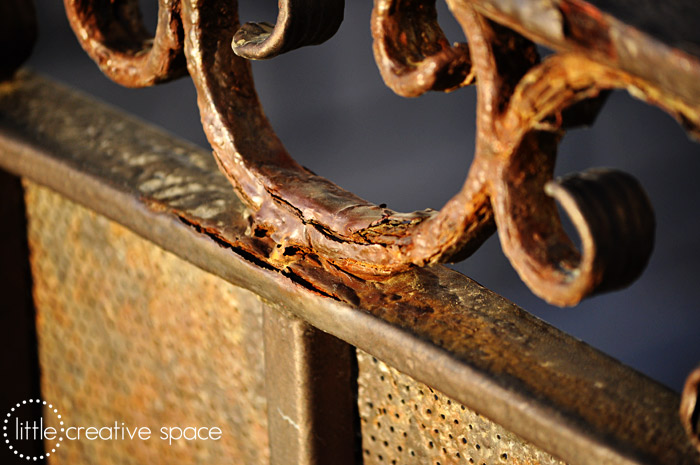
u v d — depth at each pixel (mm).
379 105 2352
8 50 738
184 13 625
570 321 1862
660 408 569
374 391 642
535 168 554
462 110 2357
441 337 595
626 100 2414
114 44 656
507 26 550
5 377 770
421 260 583
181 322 699
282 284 624
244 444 692
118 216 675
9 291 761
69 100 736
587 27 524
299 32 594
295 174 628
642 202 540
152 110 2254
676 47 514
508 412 576
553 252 551
